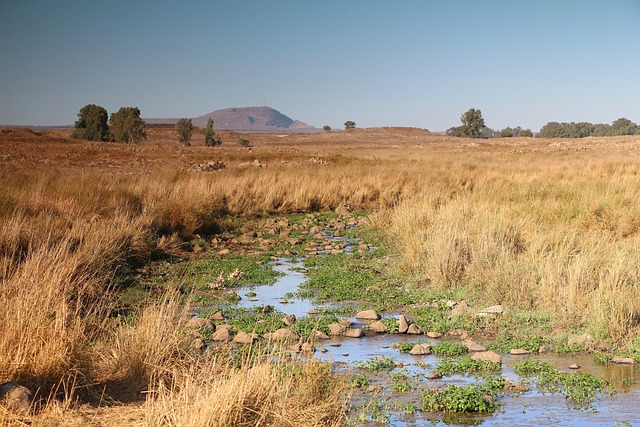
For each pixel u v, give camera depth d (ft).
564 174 97.14
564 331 28.81
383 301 35.22
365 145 319.68
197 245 50.26
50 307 21.33
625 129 596.29
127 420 16.97
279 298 36.09
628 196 55.31
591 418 19.84
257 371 18.70
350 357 25.82
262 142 375.04
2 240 36.06
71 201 51.19
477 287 35.96
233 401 16.67
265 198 73.20
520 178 88.02
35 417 16.43
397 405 20.62
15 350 18.48
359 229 61.62
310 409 18.35
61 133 417.90
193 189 68.03
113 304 31.07
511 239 41.83
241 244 53.47
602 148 222.28
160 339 21.17
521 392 22.16
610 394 21.89
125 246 42.91
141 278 38.88
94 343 21.66
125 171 112.27
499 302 33.12
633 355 25.62
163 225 53.42
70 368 18.79
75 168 120.47
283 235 57.77
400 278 40.50
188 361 21.11
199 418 15.99
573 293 30.83
